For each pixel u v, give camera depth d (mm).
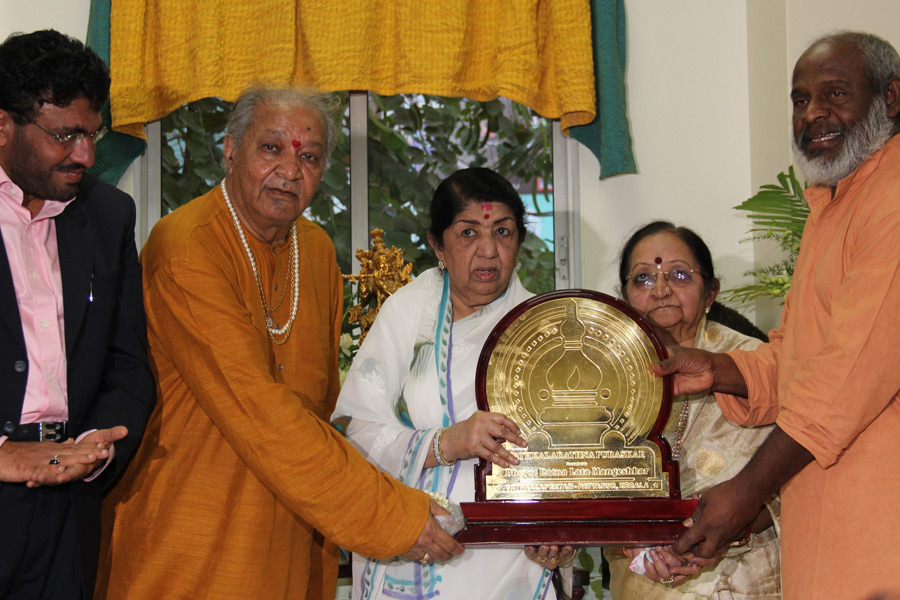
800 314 1904
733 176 3363
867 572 1700
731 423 2047
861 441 1758
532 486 1879
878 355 1690
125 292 1937
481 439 1860
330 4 3143
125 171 3242
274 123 1953
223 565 1926
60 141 1683
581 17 3143
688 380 1974
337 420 2076
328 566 2244
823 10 3025
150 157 3340
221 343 1890
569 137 3393
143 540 1935
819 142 1867
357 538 1829
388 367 2074
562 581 2107
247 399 1859
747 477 1780
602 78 3164
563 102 3145
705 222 3354
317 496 1823
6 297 1734
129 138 3170
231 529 1942
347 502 1822
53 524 1773
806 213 2691
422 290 2133
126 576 1932
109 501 2006
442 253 2086
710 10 3393
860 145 1824
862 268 1731
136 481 1982
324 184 3395
